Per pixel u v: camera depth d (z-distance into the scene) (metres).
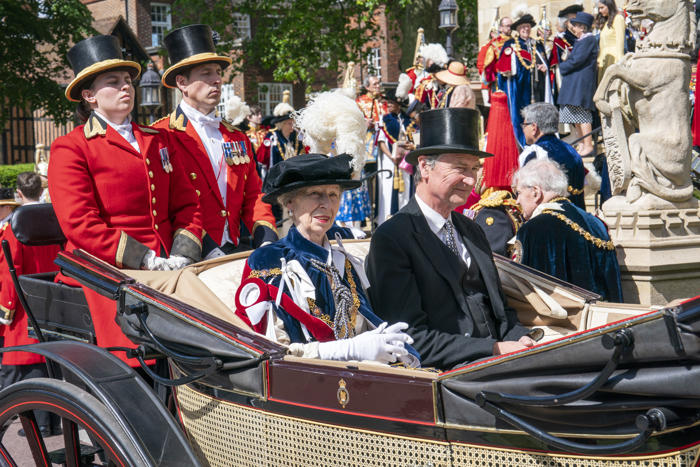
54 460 3.24
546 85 10.43
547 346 2.05
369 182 11.03
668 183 5.86
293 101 31.47
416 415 2.29
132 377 2.84
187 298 3.05
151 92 14.42
